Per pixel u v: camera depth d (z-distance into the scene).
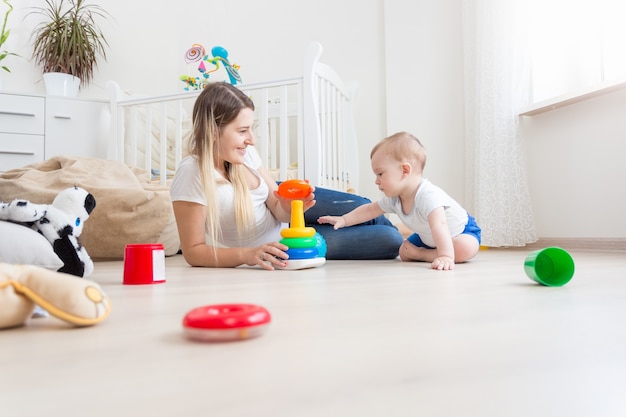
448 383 0.38
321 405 0.33
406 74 3.05
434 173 2.93
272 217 1.66
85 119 2.97
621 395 0.35
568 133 2.27
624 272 1.19
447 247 1.40
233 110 1.36
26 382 0.38
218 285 0.99
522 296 0.82
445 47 2.89
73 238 1.09
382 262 1.60
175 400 0.34
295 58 3.50
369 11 3.24
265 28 3.60
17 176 2.00
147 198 1.84
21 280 0.56
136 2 3.63
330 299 0.79
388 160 1.50
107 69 3.50
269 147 3.38
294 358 0.45
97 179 1.92
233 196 1.47
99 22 3.48
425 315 0.65
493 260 1.67
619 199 2.05
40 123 2.87
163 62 3.74
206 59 3.00
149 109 2.52
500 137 2.37
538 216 2.43
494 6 2.42
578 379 0.39
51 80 3.05
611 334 0.54
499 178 2.35
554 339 0.52
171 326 0.59
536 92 2.47
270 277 1.14
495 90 2.39
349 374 0.40
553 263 0.96
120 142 2.63
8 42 3.16
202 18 3.80
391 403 0.33
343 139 2.97
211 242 1.52
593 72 2.21
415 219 1.54
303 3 3.47
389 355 0.46
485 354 0.46
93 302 0.58
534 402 0.34
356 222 1.68
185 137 3.22
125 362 0.43
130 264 1.03
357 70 3.29
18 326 0.58
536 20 2.46
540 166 2.42
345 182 2.91
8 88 3.16
